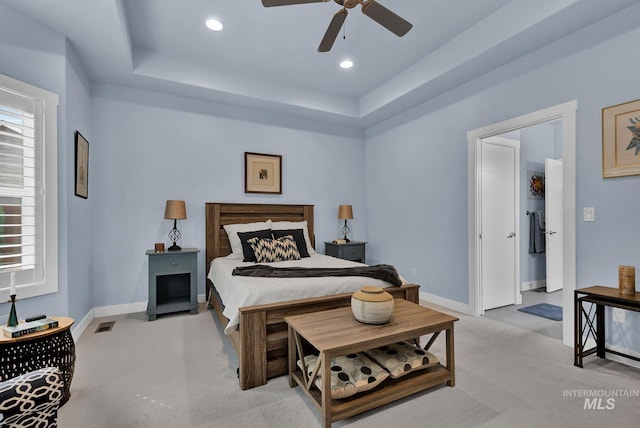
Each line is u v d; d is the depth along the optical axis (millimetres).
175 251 3359
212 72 3566
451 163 3578
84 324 2936
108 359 2289
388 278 2479
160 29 2875
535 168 4691
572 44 2473
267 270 2670
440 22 2775
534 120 2738
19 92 2191
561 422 1574
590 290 2186
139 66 3184
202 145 3902
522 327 2979
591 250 2381
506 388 1891
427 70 3348
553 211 4461
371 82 4023
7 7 2158
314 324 1810
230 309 2170
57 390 1186
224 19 2723
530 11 2377
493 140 3701
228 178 4055
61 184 2463
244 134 4156
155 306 3221
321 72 3742
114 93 3443
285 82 4004
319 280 2314
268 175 4297
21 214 2170
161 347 2508
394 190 4457
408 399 1775
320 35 2969
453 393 1835
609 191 2279
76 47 2689
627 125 2180
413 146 4121
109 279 3395
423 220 3975
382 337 1639
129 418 1618
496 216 3711
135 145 3541
